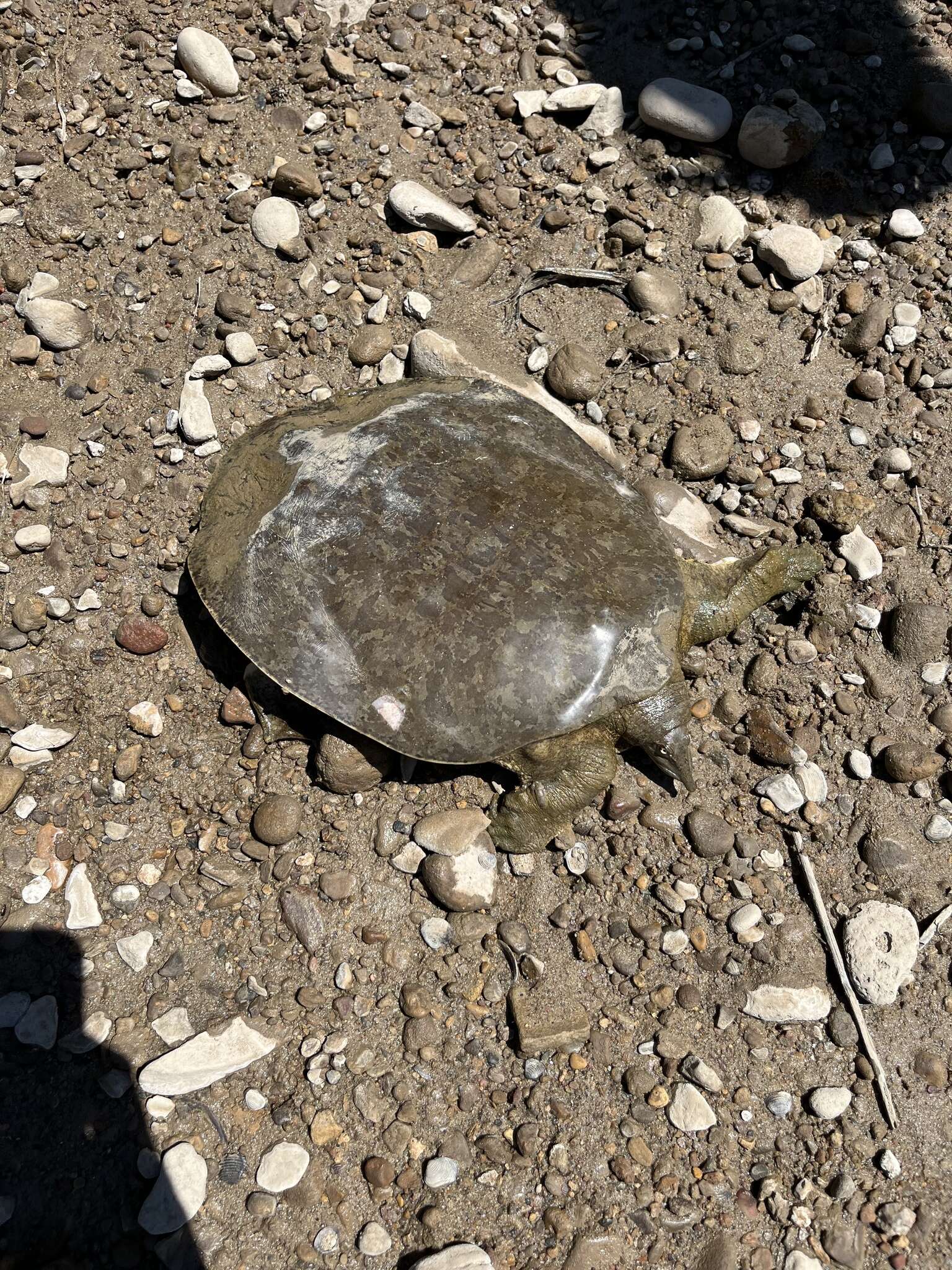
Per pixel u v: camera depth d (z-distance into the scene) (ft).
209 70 3.18
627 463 2.96
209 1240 2.39
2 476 2.95
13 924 2.64
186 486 2.94
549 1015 2.51
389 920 2.62
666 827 2.66
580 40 3.34
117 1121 2.48
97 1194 2.43
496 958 2.59
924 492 2.89
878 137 3.19
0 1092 2.51
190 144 3.19
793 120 3.10
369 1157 2.43
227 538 2.63
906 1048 2.50
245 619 2.55
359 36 3.28
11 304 3.13
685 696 2.56
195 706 2.81
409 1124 2.45
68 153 3.17
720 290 3.09
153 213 3.17
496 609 2.43
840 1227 2.37
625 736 2.57
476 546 2.46
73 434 3.01
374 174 3.19
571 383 2.98
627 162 3.22
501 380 2.97
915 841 2.65
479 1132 2.46
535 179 3.19
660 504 2.86
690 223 3.16
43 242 3.14
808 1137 2.44
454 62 3.29
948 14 3.30
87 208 3.16
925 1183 2.41
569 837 2.66
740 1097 2.47
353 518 2.50
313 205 3.15
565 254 3.16
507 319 3.12
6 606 2.88
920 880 2.62
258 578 2.54
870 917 2.55
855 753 2.70
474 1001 2.55
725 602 2.66
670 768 2.56
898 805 2.67
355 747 2.60
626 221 3.13
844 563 2.81
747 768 2.73
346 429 2.63
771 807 2.67
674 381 3.03
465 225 3.14
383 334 3.07
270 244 3.11
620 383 3.04
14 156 3.18
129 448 2.99
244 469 2.69
